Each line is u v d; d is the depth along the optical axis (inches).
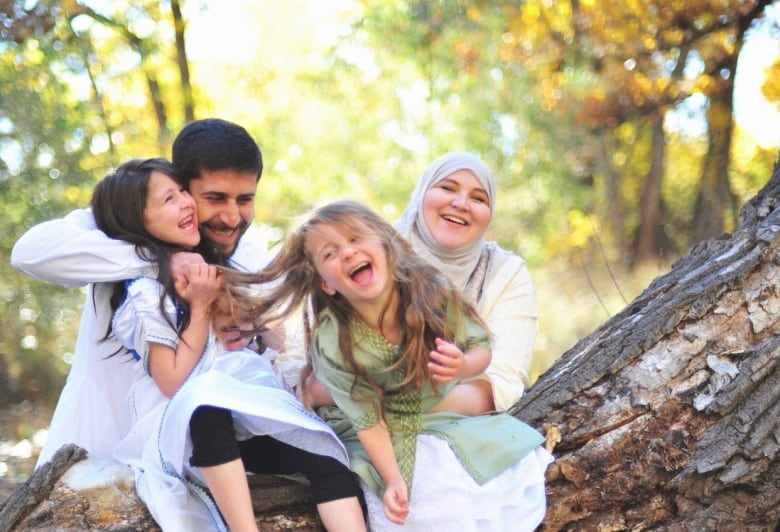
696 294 118.3
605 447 113.3
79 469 108.4
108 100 400.5
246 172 118.3
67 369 390.0
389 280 107.7
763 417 111.5
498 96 399.2
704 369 115.6
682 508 112.0
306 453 106.1
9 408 371.6
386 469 105.6
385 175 434.0
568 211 400.2
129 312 110.9
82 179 366.0
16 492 106.8
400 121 430.6
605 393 116.0
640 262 379.6
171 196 113.9
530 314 133.0
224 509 101.4
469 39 398.0
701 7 383.9
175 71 428.5
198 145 116.7
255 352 118.4
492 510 106.6
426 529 106.6
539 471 110.5
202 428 101.9
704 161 415.5
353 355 106.3
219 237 120.6
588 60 391.9
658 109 394.3
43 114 363.3
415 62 417.1
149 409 112.0
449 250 135.5
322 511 105.2
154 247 113.4
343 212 107.4
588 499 112.5
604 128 398.6
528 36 397.1
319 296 109.8
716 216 406.9
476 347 110.7
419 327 106.7
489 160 409.1
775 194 130.0
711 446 111.3
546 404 116.6
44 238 114.0
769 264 120.0
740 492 111.3
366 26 419.5
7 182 357.7
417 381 108.2
